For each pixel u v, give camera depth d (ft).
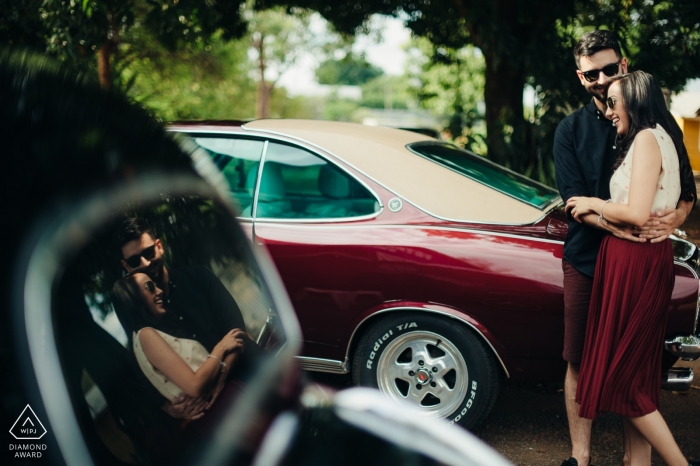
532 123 28.45
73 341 2.33
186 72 77.15
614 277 8.16
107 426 2.38
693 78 27.45
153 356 2.66
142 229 2.74
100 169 2.59
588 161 8.73
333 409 3.46
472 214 10.57
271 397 3.19
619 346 8.16
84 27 22.04
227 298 3.26
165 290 2.84
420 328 10.19
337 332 10.53
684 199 8.38
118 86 2.88
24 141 2.31
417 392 10.33
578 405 9.12
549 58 24.85
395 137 12.22
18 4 21.01
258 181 11.38
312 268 10.50
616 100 8.16
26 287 2.22
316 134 11.50
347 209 10.96
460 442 3.35
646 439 8.29
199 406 2.80
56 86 2.49
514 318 9.62
